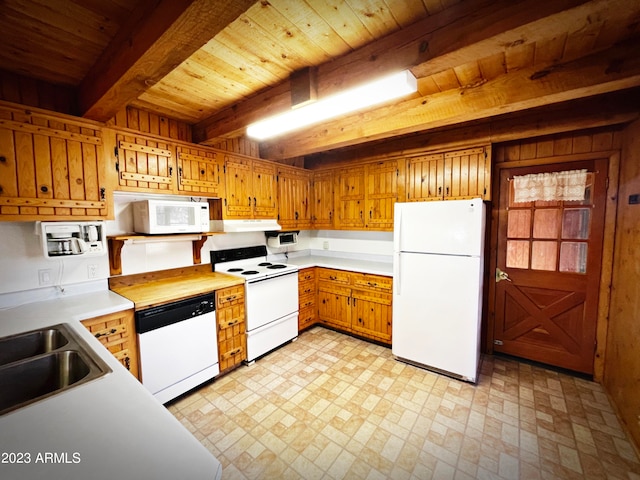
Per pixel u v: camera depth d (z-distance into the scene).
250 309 2.70
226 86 1.85
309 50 1.46
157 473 0.61
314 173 3.84
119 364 1.11
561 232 2.58
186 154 2.43
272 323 2.94
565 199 2.53
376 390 2.34
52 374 1.20
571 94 1.58
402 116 2.10
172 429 0.76
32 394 1.15
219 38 1.35
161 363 2.07
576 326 2.56
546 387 2.37
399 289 2.73
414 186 3.02
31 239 1.89
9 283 1.82
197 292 2.27
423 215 2.57
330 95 1.59
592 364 2.49
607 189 2.36
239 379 2.49
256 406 2.14
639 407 1.70
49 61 1.56
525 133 2.40
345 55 1.51
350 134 2.40
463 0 1.15
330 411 2.08
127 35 1.24
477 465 1.62
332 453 1.72
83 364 1.16
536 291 2.73
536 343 2.76
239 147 2.98
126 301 1.93
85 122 1.82
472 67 1.63
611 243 2.35
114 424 0.77
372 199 3.33
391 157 3.15
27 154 1.61
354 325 3.32
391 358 2.88
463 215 2.39
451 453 1.71
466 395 2.27
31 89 1.75
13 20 1.21
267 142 3.12
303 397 2.25
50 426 0.75
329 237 4.17
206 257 2.96
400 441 1.80
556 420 1.98
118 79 1.35
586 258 2.49
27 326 1.47
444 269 2.49
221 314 2.47
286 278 3.11
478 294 2.40
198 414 2.05
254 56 1.51
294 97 1.70
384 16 1.22
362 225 3.44
